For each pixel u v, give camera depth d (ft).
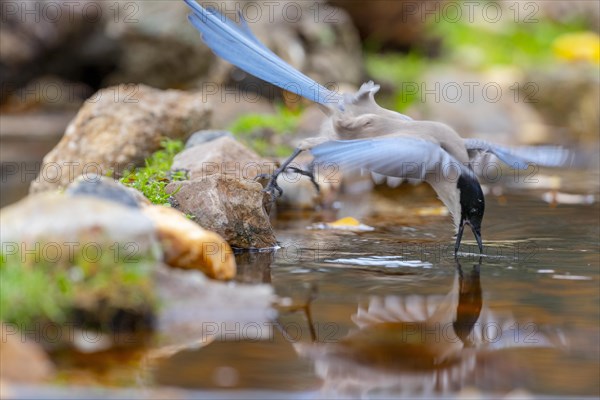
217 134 49.52
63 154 47.67
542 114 96.02
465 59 102.22
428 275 33.63
